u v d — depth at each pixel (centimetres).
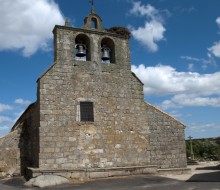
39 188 1477
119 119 1920
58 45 1859
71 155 1744
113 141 1870
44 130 1709
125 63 2033
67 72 1841
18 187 1528
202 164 3203
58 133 1739
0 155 1873
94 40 1969
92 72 1911
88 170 1716
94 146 1812
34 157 1802
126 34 2086
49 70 1797
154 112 2052
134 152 1917
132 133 1941
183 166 2044
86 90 1867
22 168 1911
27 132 1978
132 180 1670
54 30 1909
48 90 1767
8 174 1869
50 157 1695
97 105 1877
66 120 1773
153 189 1362
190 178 1755
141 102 2020
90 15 2016
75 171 1686
